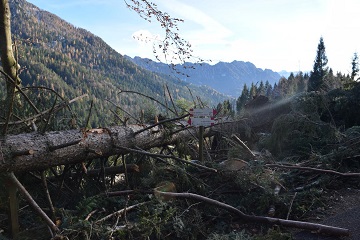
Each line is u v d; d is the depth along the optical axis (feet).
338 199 16.90
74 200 16.17
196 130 24.22
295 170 19.88
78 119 18.15
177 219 13.29
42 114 16.12
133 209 14.66
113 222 13.60
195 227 13.66
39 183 15.61
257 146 28.43
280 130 25.23
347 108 28.60
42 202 15.46
